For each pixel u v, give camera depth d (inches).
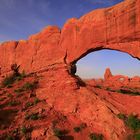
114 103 880.9
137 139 709.9
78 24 1072.8
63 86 978.1
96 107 848.9
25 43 1342.3
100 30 989.2
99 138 748.6
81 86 981.8
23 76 1246.9
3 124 792.3
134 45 895.1
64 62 1103.0
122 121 780.6
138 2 870.4
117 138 734.5
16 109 898.7
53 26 1208.2
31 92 1040.2
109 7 982.4
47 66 1168.8
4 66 1397.6
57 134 755.4
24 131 759.7
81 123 827.4
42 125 800.9
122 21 921.5
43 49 1221.7
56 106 923.4
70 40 1101.7
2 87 1182.9
